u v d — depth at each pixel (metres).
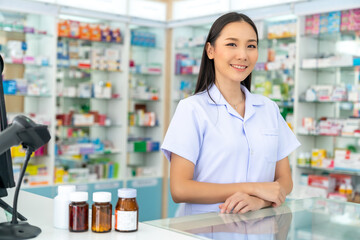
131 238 1.09
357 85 4.26
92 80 5.21
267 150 1.69
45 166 4.77
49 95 4.73
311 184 4.36
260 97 1.80
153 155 5.69
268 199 1.48
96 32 5.03
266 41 4.75
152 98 5.52
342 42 4.38
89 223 1.26
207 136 1.64
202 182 1.57
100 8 4.95
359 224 1.19
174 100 5.51
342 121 4.27
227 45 1.62
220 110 1.67
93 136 5.36
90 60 5.06
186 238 1.08
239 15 1.65
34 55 4.80
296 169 4.43
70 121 4.96
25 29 4.58
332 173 4.45
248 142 1.66
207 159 1.65
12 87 4.51
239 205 1.40
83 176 5.05
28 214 1.38
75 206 1.15
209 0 5.03
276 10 4.44
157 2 5.41
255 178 1.67
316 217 1.27
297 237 1.05
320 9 4.14
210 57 1.72
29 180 4.60
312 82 4.56
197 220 1.23
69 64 4.89
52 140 4.73
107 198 1.16
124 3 5.12
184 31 5.52
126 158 5.30
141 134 5.74
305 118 4.44
